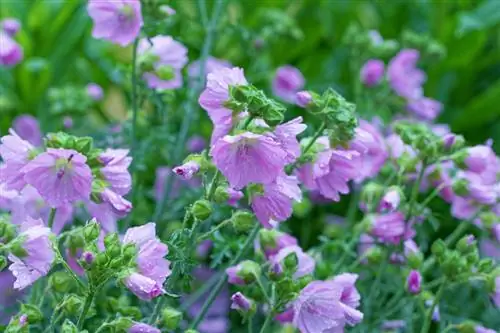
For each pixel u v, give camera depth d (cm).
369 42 195
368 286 171
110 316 152
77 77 213
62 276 149
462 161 158
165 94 171
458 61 208
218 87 144
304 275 148
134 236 144
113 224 153
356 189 178
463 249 155
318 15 212
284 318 150
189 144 186
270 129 142
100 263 141
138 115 174
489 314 169
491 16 203
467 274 154
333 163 150
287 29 194
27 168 144
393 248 161
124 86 190
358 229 163
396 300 163
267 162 142
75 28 201
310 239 188
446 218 183
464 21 199
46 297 157
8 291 164
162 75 168
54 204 145
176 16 180
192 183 178
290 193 145
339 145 148
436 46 197
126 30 163
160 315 150
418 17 220
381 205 161
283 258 149
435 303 155
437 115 206
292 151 143
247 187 145
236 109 143
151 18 165
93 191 146
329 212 191
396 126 162
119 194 148
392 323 165
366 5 228
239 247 157
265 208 145
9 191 149
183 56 169
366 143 149
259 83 197
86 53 204
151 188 186
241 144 142
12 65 185
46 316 157
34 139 191
